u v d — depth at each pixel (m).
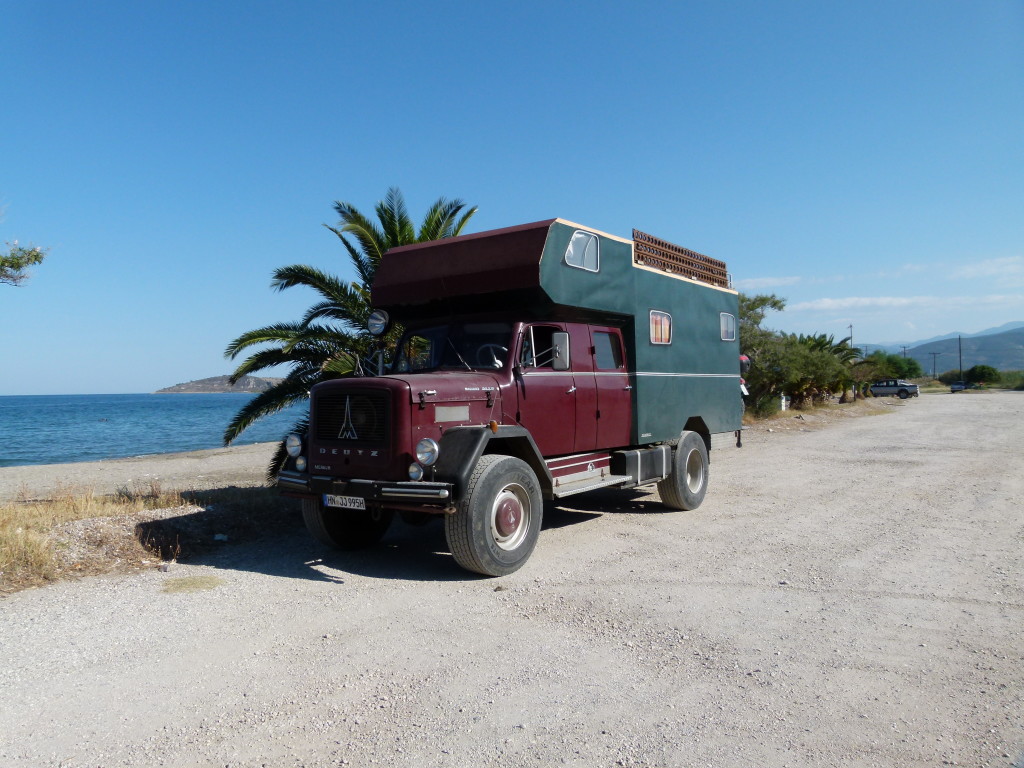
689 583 6.22
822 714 3.76
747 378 28.73
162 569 6.74
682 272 10.35
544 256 7.19
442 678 4.28
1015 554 7.09
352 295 10.91
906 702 3.89
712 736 3.54
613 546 7.67
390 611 5.55
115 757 3.39
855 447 18.09
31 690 4.13
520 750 3.42
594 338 8.45
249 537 8.20
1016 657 4.51
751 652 4.64
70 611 5.52
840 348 41.31
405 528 9.02
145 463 20.25
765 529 8.43
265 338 10.28
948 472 13.13
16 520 7.45
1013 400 49.38
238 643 4.87
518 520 6.80
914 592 5.89
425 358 8.05
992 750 3.37
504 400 7.21
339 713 3.84
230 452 24.08
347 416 6.75
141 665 4.49
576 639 4.91
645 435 9.03
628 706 3.88
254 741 3.54
